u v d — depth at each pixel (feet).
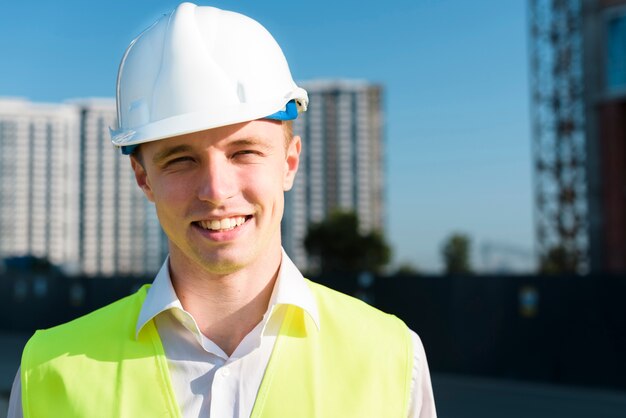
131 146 5.00
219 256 4.69
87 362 4.97
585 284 41.86
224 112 4.60
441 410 34.32
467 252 306.35
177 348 4.94
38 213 190.08
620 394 39.19
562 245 146.92
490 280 45.57
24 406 4.94
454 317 46.93
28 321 77.77
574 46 146.00
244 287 4.96
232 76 4.79
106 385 4.85
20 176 189.57
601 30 81.00
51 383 4.95
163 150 4.66
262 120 4.76
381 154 253.03
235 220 4.71
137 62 5.02
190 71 4.75
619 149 80.69
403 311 49.21
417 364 5.23
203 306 4.99
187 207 4.68
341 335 5.13
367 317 5.34
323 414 4.79
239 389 4.80
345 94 250.98
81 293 72.38
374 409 4.88
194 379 4.85
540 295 43.50
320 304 5.30
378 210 249.14
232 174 4.66
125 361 4.91
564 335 42.37
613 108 80.64
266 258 5.04
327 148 249.14
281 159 4.95
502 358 44.62
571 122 146.51
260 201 4.72
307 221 243.40
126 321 5.15
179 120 4.58
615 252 80.59
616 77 80.59
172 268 5.13
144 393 4.80
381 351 5.12
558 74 148.25
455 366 46.57
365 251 188.24
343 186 248.11
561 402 36.73
